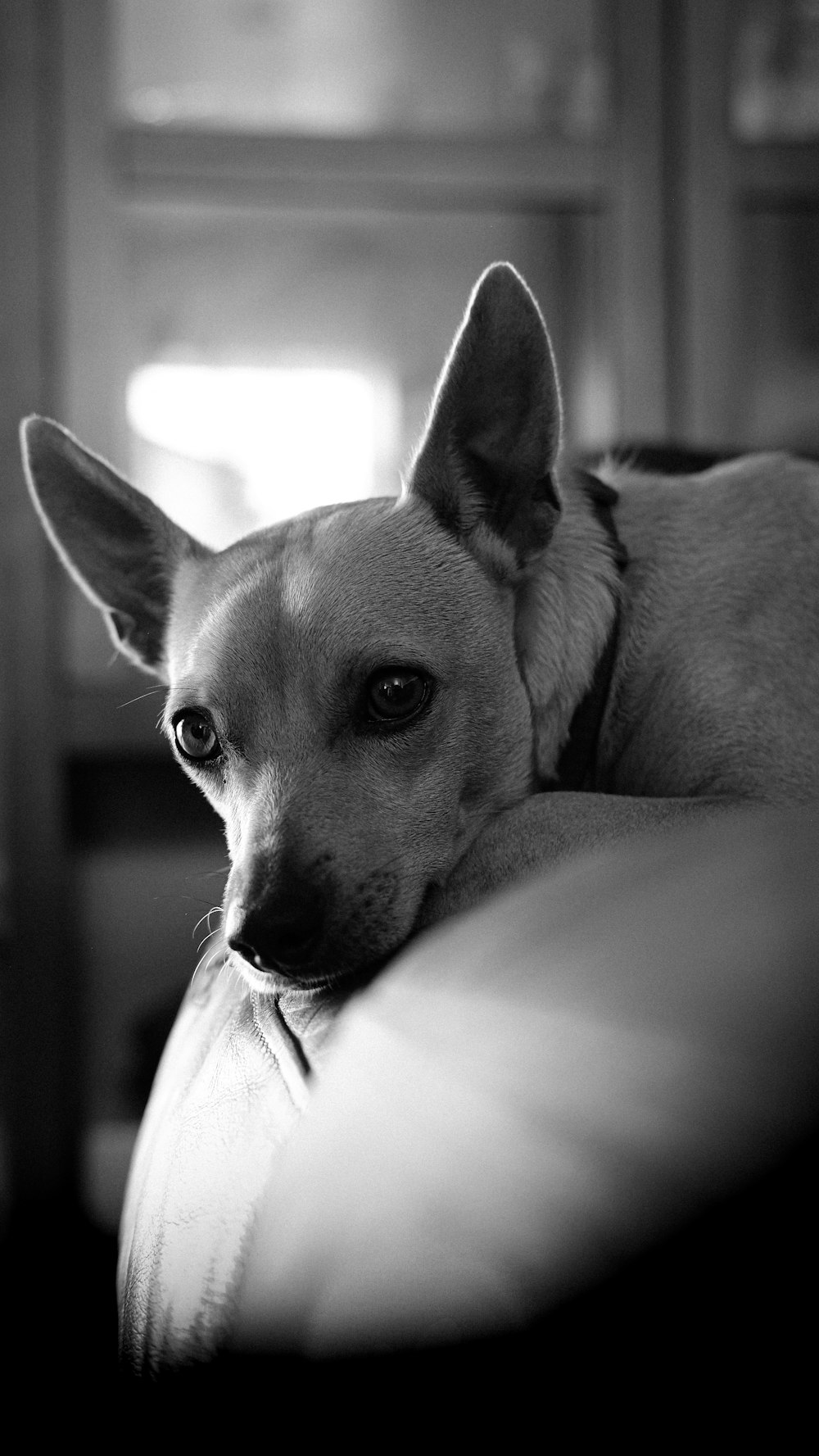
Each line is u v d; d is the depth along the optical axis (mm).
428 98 3637
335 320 3686
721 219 3666
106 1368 2145
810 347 3779
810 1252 427
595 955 602
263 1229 664
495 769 1392
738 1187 444
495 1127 536
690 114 3629
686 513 1618
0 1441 1802
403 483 1497
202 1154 863
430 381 3738
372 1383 510
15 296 3432
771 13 3664
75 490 1687
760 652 1486
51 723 3439
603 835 1210
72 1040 3529
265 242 3635
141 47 3502
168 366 3613
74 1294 2646
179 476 3633
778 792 1419
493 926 720
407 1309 515
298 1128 707
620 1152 479
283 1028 970
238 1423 583
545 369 1396
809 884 593
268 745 1319
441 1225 524
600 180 3643
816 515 1617
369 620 1325
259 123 3584
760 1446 415
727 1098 466
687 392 3699
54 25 3422
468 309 1385
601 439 3725
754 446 3766
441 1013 650
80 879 3549
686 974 543
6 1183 3383
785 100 3707
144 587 1752
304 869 1220
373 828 1273
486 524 1446
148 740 3479
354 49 3592
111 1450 889
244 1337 614
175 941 3586
